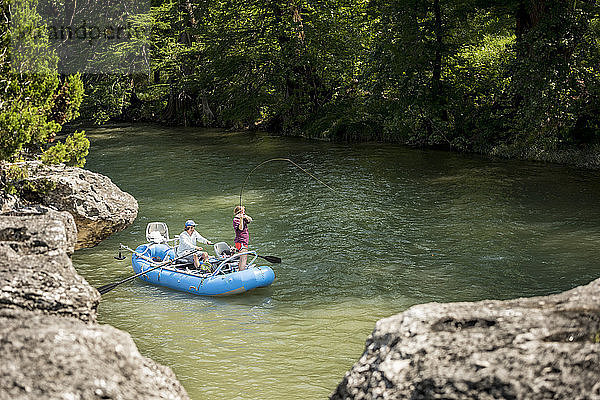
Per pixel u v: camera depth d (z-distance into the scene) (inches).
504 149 942.4
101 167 967.0
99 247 558.3
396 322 166.9
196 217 654.5
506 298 422.0
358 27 1268.5
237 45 1337.4
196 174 892.0
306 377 319.0
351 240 560.7
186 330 384.2
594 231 559.5
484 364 142.3
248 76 1358.3
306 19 1306.6
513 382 136.5
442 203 679.7
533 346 143.6
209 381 315.6
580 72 889.5
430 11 1033.5
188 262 494.3
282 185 800.9
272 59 1315.2
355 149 1065.5
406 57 1016.9
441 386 141.0
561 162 863.7
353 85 1299.2
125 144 1228.5
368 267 491.2
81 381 145.4
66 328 163.0
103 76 1588.3
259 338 369.7
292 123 1296.8
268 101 1352.1
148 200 737.0
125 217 505.7
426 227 593.6
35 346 151.9
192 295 448.1
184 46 1501.0
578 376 133.9
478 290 438.0
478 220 609.0
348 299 430.3
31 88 458.6
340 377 318.3
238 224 486.0
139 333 380.5
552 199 673.6
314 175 856.3
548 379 135.3
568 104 884.6
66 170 491.5
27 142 427.2
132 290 459.8
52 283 214.4
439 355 149.1
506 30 1206.9
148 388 159.6
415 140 1073.5
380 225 605.3
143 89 1739.7
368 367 160.9
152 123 1614.2
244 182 821.2
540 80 890.1
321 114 1274.6
